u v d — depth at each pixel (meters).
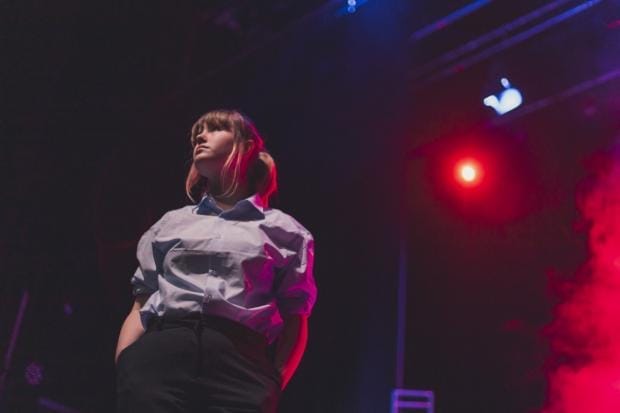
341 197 8.05
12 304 6.13
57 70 5.96
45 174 6.25
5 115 5.93
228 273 1.85
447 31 6.43
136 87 6.41
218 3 6.15
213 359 1.74
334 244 8.10
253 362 1.79
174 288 1.83
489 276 8.06
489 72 6.80
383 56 6.76
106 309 6.55
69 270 6.42
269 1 6.17
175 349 1.74
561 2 5.86
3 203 6.11
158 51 6.28
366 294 8.22
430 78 7.01
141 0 5.84
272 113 7.21
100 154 6.49
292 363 1.96
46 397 6.17
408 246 8.45
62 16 5.68
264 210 2.05
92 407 6.39
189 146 6.80
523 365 7.72
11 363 6.07
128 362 1.77
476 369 7.98
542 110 7.30
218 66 6.61
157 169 6.73
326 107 7.29
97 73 6.15
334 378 8.05
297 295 2.00
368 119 7.49
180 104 6.71
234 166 2.12
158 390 1.70
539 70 6.64
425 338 8.30
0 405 5.89
